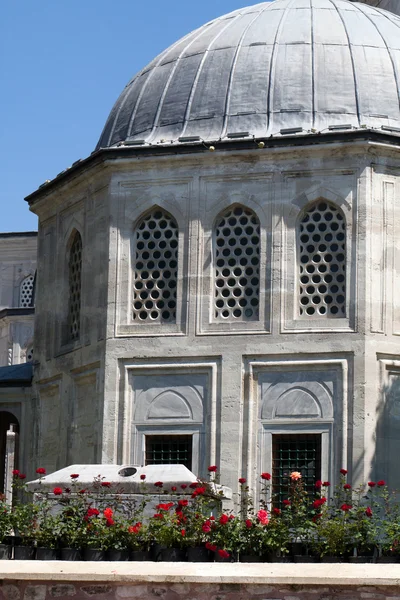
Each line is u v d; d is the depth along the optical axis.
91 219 34.00
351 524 22.94
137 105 35.06
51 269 36.00
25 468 36.44
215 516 27.19
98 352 32.91
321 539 23.11
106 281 32.91
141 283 32.78
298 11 35.66
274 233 31.88
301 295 31.72
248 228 32.28
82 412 33.75
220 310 32.16
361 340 30.92
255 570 18.78
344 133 31.36
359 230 31.38
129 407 32.19
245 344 31.59
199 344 31.89
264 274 31.80
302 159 31.92
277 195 31.97
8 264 61.41
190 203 32.50
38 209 36.78
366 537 22.72
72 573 18.77
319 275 31.66
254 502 30.95
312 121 32.75
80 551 22.47
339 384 30.98
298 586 18.39
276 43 34.22
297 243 31.84
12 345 58.03
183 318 32.19
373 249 31.39
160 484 25.12
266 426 31.31
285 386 31.36
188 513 23.05
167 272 32.66
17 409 36.88
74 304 35.12
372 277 31.30
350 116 32.84
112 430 32.12
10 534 23.20
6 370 38.06
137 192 33.03
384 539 22.92
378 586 18.25
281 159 32.03
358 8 36.34
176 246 32.66
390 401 31.11
